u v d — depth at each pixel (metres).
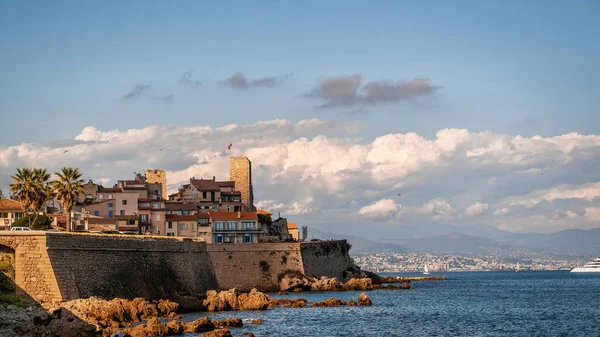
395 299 173.50
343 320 121.19
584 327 120.75
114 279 114.19
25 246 97.56
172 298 128.25
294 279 189.75
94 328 90.19
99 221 199.12
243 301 133.50
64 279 99.31
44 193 156.50
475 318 132.50
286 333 103.69
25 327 84.69
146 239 126.25
